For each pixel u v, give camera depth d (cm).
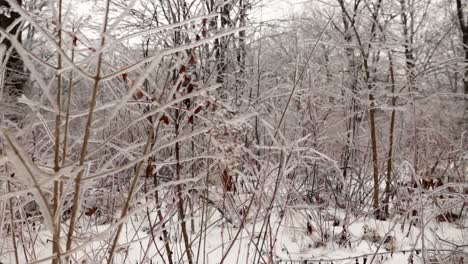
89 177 158
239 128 248
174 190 305
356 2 551
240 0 557
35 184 132
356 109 570
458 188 528
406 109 523
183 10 329
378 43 522
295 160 347
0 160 130
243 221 278
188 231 405
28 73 540
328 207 499
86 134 149
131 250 355
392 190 530
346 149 568
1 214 211
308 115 517
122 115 348
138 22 452
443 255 366
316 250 395
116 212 388
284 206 325
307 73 519
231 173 265
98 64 143
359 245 413
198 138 368
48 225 141
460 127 706
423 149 635
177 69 282
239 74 589
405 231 446
